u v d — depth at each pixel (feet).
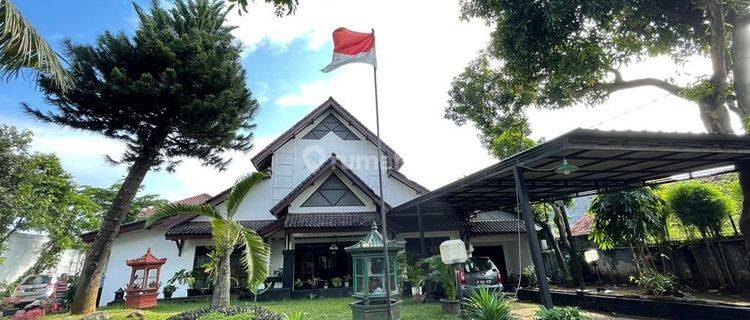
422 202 37.14
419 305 33.50
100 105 33.06
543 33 28.17
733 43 25.61
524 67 31.68
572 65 27.61
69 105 33.24
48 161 57.93
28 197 51.44
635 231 33.17
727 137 19.85
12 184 49.90
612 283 42.01
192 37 36.47
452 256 22.33
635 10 25.68
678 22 27.91
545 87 33.32
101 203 80.43
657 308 24.50
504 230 48.39
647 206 34.30
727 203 32.19
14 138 50.52
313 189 47.80
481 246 51.75
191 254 45.09
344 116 57.88
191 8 38.75
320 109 57.00
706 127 27.94
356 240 45.47
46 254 66.18
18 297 50.39
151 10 36.27
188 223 46.21
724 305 21.48
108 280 43.96
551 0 24.77
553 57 29.35
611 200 34.86
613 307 27.32
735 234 31.60
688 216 33.76
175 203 24.36
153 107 34.63
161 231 46.32
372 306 21.88
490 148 49.75
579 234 50.26
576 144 17.87
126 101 33.22
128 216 80.94
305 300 38.58
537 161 20.62
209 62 35.96
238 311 21.30
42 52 16.29
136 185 34.96
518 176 21.99
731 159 23.20
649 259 34.88
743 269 30.30
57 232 60.64
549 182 29.91
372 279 22.91
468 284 32.01
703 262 33.30
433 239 48.34
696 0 24.79
